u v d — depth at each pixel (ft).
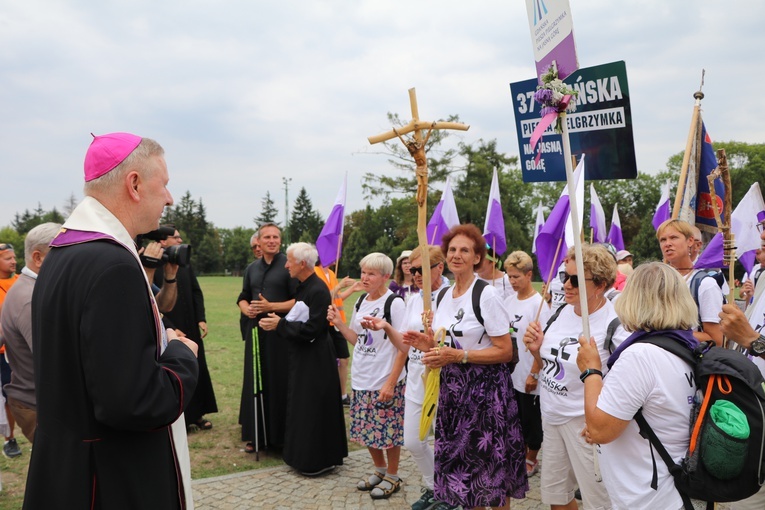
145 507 6.03
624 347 7.30
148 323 6.00
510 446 11.00
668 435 6.77
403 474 16.48
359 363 15.23
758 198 15.35
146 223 6.78
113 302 5.71
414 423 13.44
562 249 14.26
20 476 16.31
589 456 9.88
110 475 5.85
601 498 9.86
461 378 11.12
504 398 11.09
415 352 13.52
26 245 11.69
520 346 15.83
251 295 19.56
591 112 14.96
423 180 11.76
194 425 20.94
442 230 22.59
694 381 6.82
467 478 10.85
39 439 5.98
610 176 14.83
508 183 139.64
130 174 6.48
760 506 9.45
